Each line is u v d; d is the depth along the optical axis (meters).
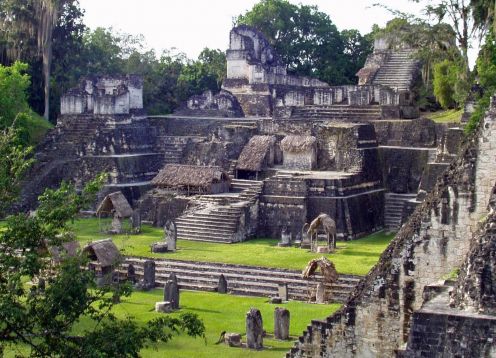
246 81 67.81
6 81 56.91
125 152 57.81
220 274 37.28
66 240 19.84
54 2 65.19
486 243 16.84
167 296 32.00
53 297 18.19
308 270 34.16
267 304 33.03
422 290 20.28
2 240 18.91
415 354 16.33
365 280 21.12
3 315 17.14
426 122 52.91
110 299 19.20
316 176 49.06
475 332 15.80
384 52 67.50
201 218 48.25
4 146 20.02
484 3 46.84
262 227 49.06
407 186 51.94
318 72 81.88
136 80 64.25
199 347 26.48
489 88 42.50
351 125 51.66
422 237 20.53
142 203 53.12
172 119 62.59
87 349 17.27
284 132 55.41
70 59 73.00
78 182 57.12
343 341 21.02
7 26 65.69
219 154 55.59
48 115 67.00
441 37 53.09
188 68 81.50
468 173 20.16
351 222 47.25
